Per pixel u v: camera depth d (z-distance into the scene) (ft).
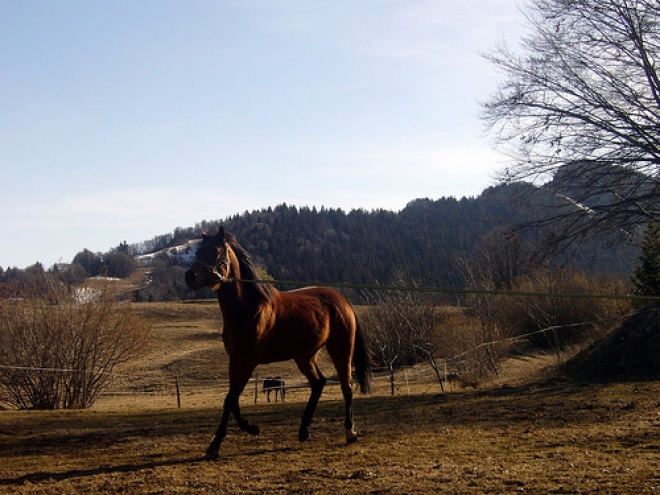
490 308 90.94
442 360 105.70
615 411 39.34
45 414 55.16
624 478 21.24
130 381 120.78
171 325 181.27
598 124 59.77
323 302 32.35
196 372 129.39
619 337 64.54
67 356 82.17
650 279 77.92
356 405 50.70
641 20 57.93
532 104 62.28
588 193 60.64
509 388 57.77
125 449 32.96
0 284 85.97
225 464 27.30
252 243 372.99
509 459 25.62
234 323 28.55
